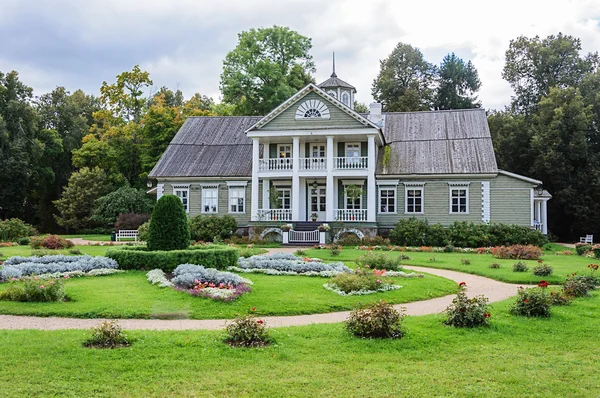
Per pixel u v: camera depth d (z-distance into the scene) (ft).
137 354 32.24
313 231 126.11
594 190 170.60
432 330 38.93
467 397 26.66
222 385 27.63
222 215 143.23
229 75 189.98
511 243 121.19
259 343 35.01
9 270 61.11
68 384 27.35
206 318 45.21
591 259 93.45
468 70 246.68
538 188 136.56
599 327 40.60
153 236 71.46
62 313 45.78
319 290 56.39
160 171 145.48
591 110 179.52
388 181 135.64
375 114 149.48
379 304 38.78
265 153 144.05
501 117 203.62
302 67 204.23
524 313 44.45
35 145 207.41
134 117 206.28
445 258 94.27
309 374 29.43
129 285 57.00
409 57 241.35
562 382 28.78
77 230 198.18
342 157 135.03
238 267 69.72
